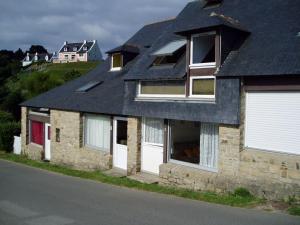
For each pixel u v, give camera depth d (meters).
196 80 13.81
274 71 11.12
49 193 13.42
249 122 12.05
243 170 12.08
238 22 14.07
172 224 9.16
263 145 11.73
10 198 12.68
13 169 20.25
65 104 21.50
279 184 11.16
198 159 14.35
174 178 14.33
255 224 8.86
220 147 12.77
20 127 29.09
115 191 13.59
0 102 44.59
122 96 18.80
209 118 13.05
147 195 12.80
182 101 14.10
